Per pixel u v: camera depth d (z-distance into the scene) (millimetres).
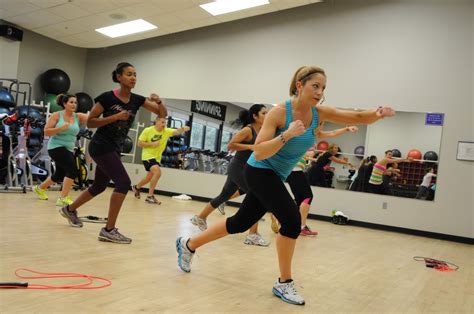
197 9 7121
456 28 6668
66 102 4660
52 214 4172
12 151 6070
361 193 6926
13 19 7828
